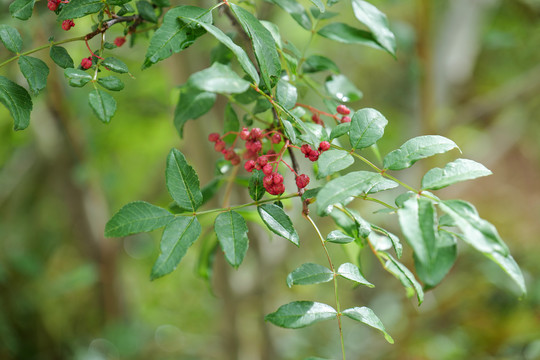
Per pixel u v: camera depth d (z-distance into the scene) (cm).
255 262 124
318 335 171
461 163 61
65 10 63
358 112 63
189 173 63
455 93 158
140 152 168
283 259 130
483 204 228
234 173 78
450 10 147
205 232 94
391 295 160
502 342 147
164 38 61
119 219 62
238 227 62
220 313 129
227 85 58
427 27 122
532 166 246
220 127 102
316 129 65
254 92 69
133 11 66
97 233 140
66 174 132
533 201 228
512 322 149
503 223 199
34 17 85
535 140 232
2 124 138
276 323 63
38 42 94
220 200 105
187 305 190
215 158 103
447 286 161
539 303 138
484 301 154
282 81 67
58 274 173
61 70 115
